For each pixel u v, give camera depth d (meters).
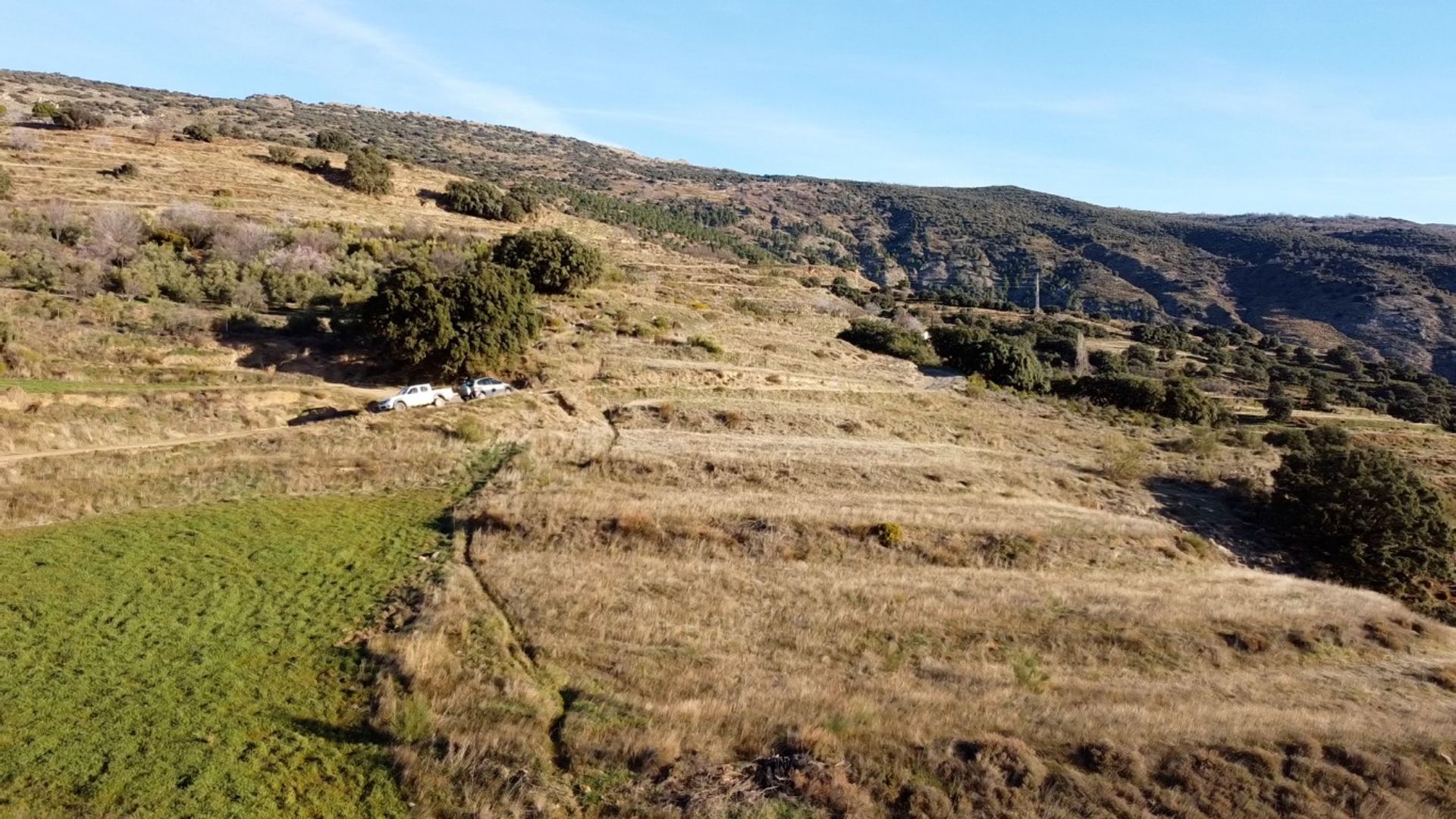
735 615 19.38
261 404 33.16
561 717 14.27
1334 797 13.32
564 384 41.53
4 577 17.64
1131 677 18.45
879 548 24.56
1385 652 22.06
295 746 12.84
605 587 20.02
